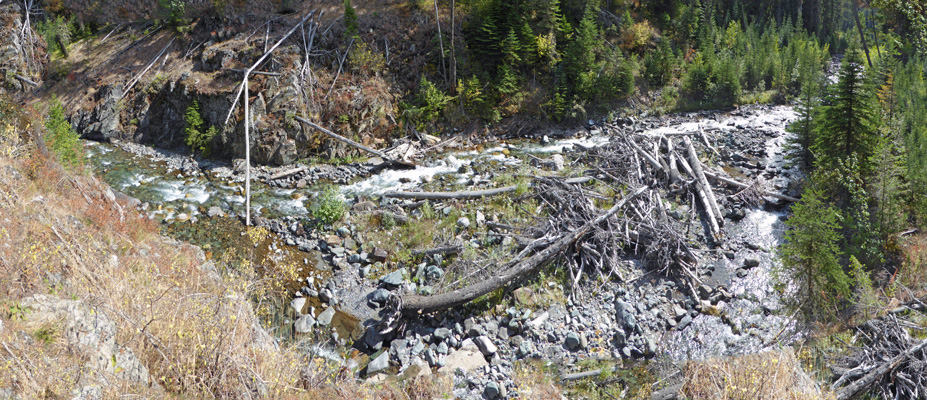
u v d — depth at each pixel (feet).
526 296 56.80
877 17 156.25
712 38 140.26
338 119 99.86
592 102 114.52
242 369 38.52
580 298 57.21
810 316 53.88
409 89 108.47
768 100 121.80
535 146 100.68
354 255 64.59
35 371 29.09
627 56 128.67
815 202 53.42
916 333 48.85
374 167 91.86
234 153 93.91
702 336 52.54
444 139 104.37
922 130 80.89
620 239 64.28
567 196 72.74
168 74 105.81
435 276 60.34
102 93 106.22
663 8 145.69
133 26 118.01
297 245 67.77
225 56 103.81
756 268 61.67
